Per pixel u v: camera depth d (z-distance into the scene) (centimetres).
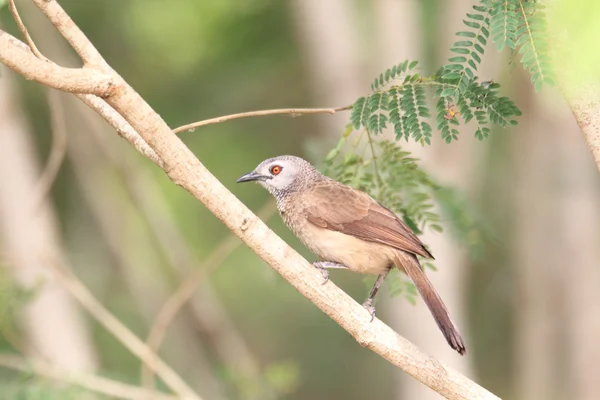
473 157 1499
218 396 1755
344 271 1722
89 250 1923
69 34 598
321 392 1850
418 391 1620
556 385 1526
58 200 1927
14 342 1175
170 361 1803
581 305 1502
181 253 1725
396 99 728
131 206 1831
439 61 1500
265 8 1617
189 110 1683
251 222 664
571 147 1504
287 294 1845
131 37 1678
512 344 1834
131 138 685
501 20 626
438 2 1575
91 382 1080
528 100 1530
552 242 1523
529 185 1559
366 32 1589
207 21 1628
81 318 1756
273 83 1697
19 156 1543
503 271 1794
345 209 859
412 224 909
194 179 650
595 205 1504
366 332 686
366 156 942
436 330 1526
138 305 1853
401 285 896
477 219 1036
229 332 1759
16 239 1483
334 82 1580
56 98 1094
